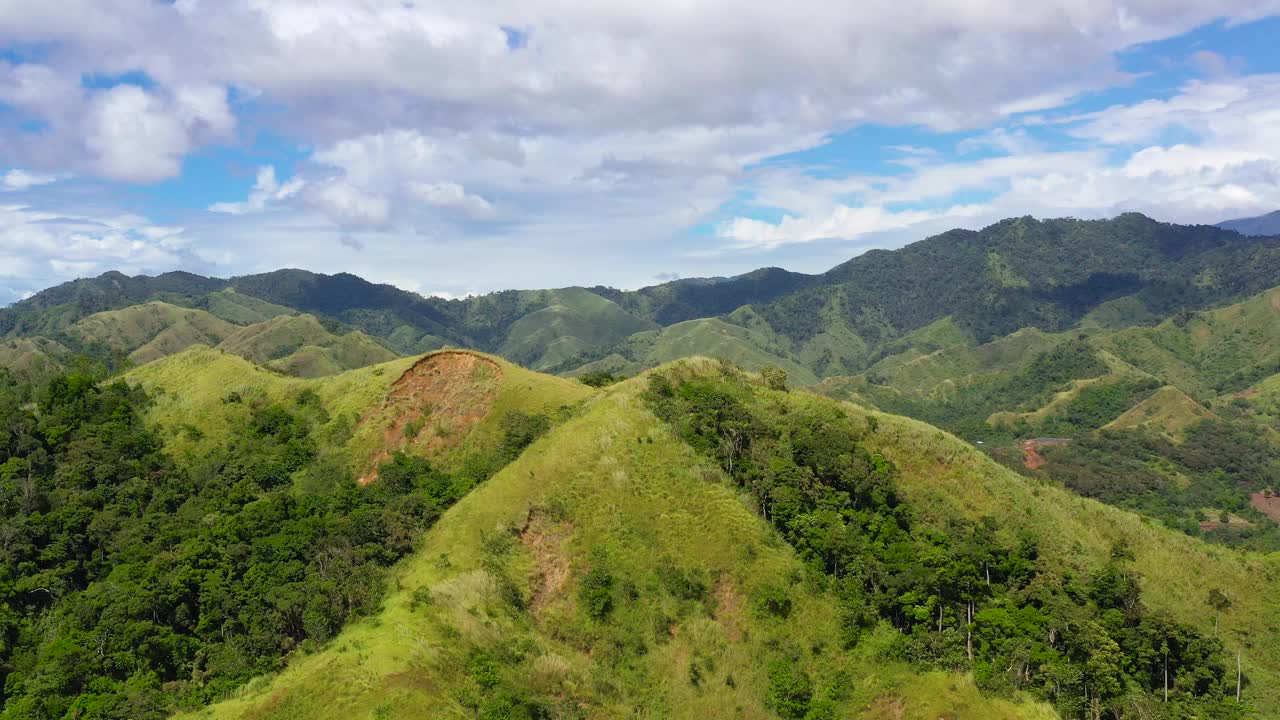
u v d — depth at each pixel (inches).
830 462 2891.2
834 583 2431.1
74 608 2625.5
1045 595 2662.4
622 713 1947.6
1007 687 2150.6
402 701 1616.6
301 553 2751.0
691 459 2768.2
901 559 2559.1
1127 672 2427.4
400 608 1971.0
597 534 2405.3
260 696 1712.6
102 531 3063.5
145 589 2534.5
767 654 2202.3
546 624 2145.7
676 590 2277.3
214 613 2480.3
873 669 2217.0
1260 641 2842.0
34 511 3137.3
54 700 2206.0
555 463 2632.9
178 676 2332.7
